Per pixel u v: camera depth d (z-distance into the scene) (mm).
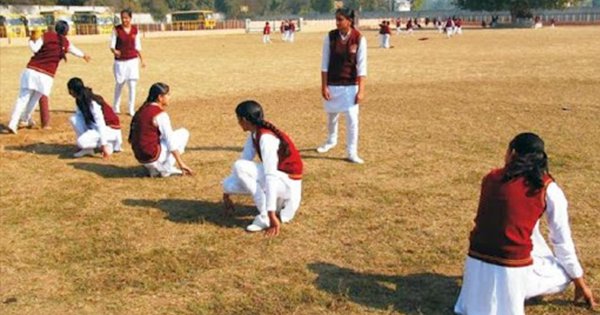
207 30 68938
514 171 3645
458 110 11391
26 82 9562
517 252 3592
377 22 87188
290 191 5359
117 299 4156
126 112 11766
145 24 71000
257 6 127125
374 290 4246
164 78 17641
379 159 7805
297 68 20547
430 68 19438
